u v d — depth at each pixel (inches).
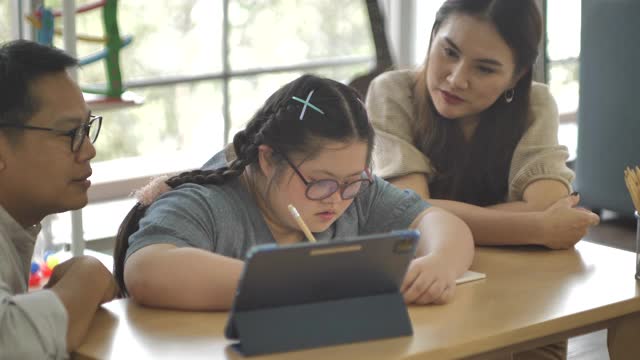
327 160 60.8
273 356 51.8
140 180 160.1
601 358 119.4
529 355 81.1
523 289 64.9
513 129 87.7
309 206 62.1
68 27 113.8
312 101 61.7
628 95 166.4
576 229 74.9
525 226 75.6
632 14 163.8
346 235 70.4
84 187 62.0
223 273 58.6
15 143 59.1
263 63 171.8
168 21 160.6
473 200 89.9
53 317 52.9
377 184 74.2
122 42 121.3
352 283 54.4
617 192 170.4
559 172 86.5
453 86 83.8
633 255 74.1
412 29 182.4
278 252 50.7
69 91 60.2
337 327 53.8
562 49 203.9
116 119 158.2
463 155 88.5
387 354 52.3
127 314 58.6
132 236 62.8
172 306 59.1
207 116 167.8
